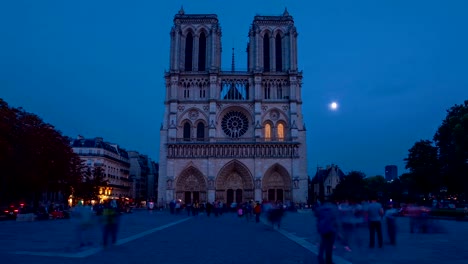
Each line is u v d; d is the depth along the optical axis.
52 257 23.28
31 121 87.62
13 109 84.25
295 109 138.62
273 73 141.75
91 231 43.22
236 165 135.88
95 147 158.25
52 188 100.12
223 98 142.38
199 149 135.25
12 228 47.69
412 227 42.75
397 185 180.75
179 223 62.91
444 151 103.38
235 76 142.50
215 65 141.62
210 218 83.31
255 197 132.38
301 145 137.75
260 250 27.91
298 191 133.25
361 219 33.22
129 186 197.75
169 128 136.50
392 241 31.12
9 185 88.38
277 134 139.00
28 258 22.69
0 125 76.69
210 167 133.88
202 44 146.88
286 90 141.75
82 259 22.78
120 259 23.06
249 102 140.38
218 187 135.00
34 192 95.62
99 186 127.75
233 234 41.94
